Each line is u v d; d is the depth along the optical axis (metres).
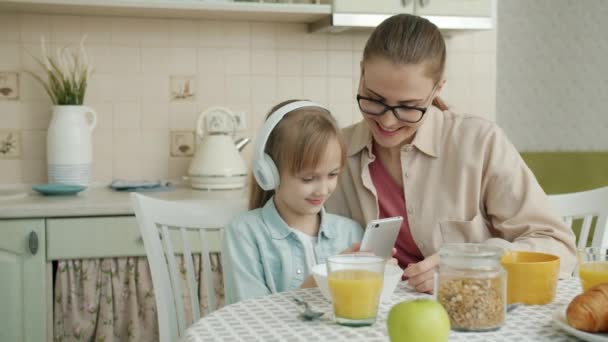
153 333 2.32
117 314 2.29
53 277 2.30
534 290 1.15
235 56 2.87
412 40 1.41
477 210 1.59
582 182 3.59
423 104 1.46
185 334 1.03
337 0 2.59
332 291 1.06
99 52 2.76
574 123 3.88
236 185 2.64
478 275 1.02
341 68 2.96
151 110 2.82
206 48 2.85
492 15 2.77
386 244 1.36
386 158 1.66
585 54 3.86
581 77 3.87
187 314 2.31
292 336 1.00
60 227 2.25
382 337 0.99
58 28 2.72
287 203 1.53
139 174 2.82
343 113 2.97
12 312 2.24
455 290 1.02
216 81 2.86
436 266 1.27
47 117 2.74
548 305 1.15
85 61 2.66
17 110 2.72
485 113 3.07
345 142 1.65
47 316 2.26
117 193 2.53
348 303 1.04
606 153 3.66
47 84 2.73
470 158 1.58
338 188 1.72
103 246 2.28
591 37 3.86
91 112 2.64
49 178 2.60
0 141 2.72
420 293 1.25
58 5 2.51
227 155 2.63
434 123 1.65
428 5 2.65
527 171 1.58
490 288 1.01
